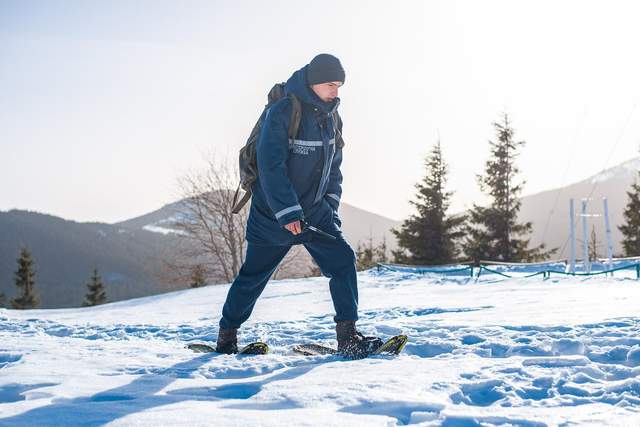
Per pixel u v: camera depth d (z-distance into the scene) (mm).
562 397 2186
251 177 3451
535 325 4316
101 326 6645
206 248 30062
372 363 2928
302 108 3346
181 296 14398
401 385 2342
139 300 14742
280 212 3229
